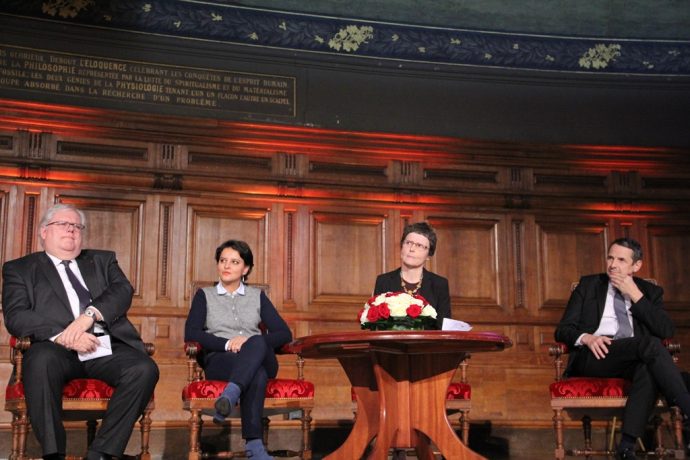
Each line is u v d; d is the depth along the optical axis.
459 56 7.31
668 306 7.05
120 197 6.32
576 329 4.90
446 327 3.82
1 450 5.35
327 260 6.71
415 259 4.65
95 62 6.55
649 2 7.21
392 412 3.79
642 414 4.29
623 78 7.50
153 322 6.23
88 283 4.29
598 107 7.46
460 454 3.75
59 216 4.32
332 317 6.60
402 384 3.82
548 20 7.34
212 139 6.59
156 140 6.47
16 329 3.98
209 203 6.52
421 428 3.80
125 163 6.37
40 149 6.17
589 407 4.55
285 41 7.03
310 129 6.77
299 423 5.95
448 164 7.06
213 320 4.66
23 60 6.36
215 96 6.83
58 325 4.10
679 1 7.19
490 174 7.12
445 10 7.19
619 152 7.21
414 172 6.99
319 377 6.36
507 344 3.78
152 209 6.39
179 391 6.07
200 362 4.55
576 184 7.21
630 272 4.84
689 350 6.98
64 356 3.90
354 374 3.97
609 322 4.91
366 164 6.91
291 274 6.61
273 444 5.88
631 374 4.55
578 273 7.08
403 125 7.15
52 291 4.18
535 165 7.18
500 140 7.15
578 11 7.27
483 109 7.31
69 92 6.45
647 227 7.21
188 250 6.41
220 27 6.87
